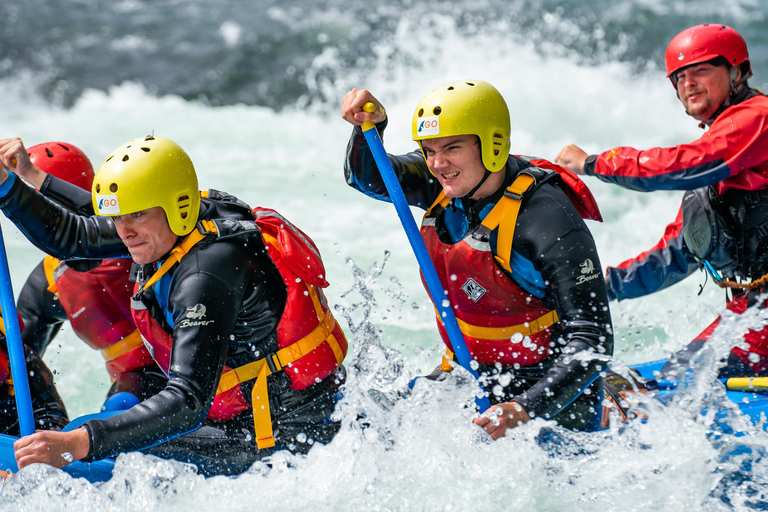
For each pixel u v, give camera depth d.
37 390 11.28
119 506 9.41
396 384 10.59
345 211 24.45
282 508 9.39
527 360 9.98
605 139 32.91
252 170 28.67
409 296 18.25
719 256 12.42
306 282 9.81
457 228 9.95
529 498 9.38
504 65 42.19
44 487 9.20
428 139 9.34
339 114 40.50
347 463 9.70
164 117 37.50
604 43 46.78
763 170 11.77
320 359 9.84
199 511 9.40
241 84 44.56
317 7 55.09
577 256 9.18
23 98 41.69
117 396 11.14
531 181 9.41
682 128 34.06
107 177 8.85
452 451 9.82
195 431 9.91
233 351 9.55
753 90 12.21
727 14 50.75
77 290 11.69
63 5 56.62
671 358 12.49
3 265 10.02
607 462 9.70
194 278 8.91
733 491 9.23
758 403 11.02
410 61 45.50
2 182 9.59
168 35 51.22
